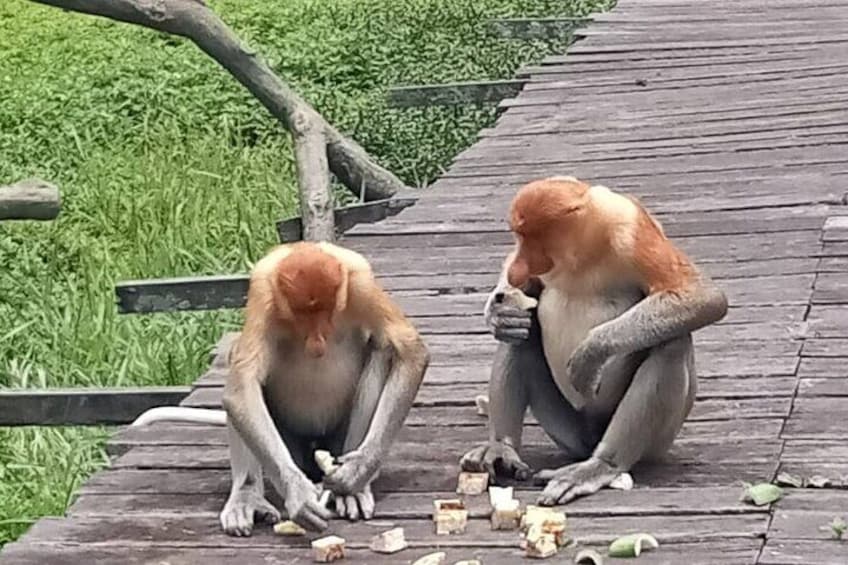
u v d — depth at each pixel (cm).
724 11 1852
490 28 1923
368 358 617
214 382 792
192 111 1898
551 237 582
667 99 1415
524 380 634
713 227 994
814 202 1027
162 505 632
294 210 1430
